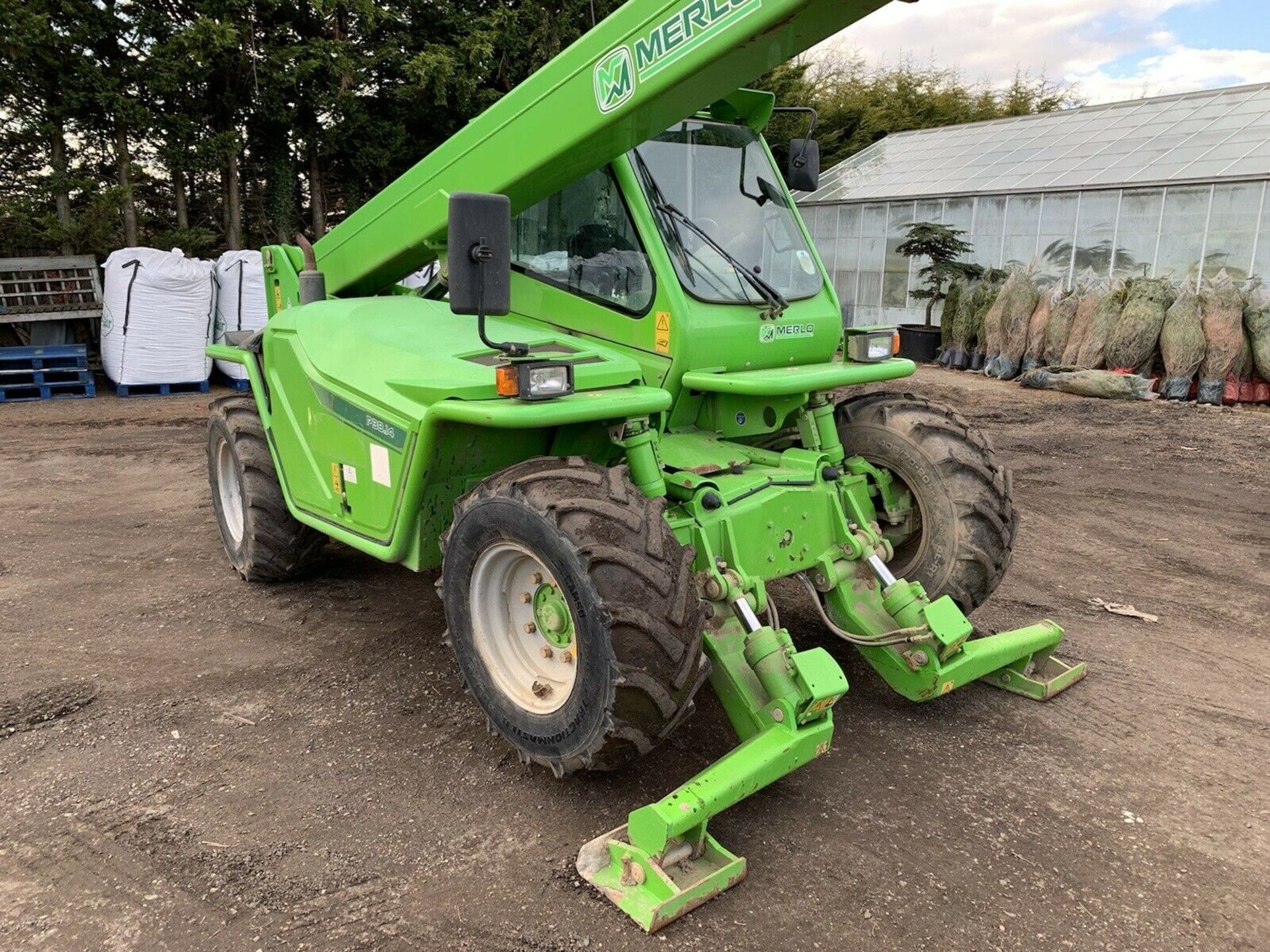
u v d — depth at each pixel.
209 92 12.50
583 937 2.32
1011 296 12.44
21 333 11.11
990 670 3.41
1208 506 6.52
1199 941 2.35
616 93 2.90
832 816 2.87
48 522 5.83
